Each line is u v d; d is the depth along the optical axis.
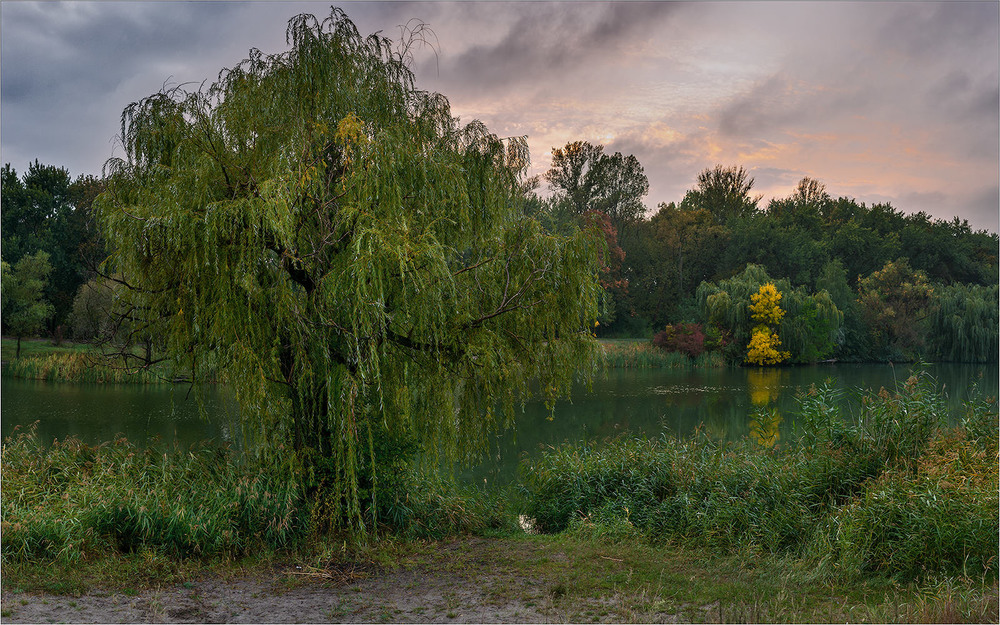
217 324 6.93
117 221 6.86
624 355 39.06
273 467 7.72
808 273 52.97
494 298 8.12
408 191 7.80
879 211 66.19
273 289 7.22
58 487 7.79
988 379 31.30
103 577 5.98
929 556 6.23
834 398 8.94
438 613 5.42
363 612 5.45
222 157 7.38
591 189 57.34
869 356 45.22
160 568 6.36
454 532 8.36
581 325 8.37
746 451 9.90
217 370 7.66
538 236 7.95
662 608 5.45
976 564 6.01
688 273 57.59
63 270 37.03
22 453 8.95
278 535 7.14
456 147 8.77
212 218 6.70
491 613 5.41
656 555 7.25
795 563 6.79
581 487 9.38
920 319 44.31
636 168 57.28
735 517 7.96
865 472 7.92
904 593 5.81
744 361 41.25
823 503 7.82
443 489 9.16
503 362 7.84
